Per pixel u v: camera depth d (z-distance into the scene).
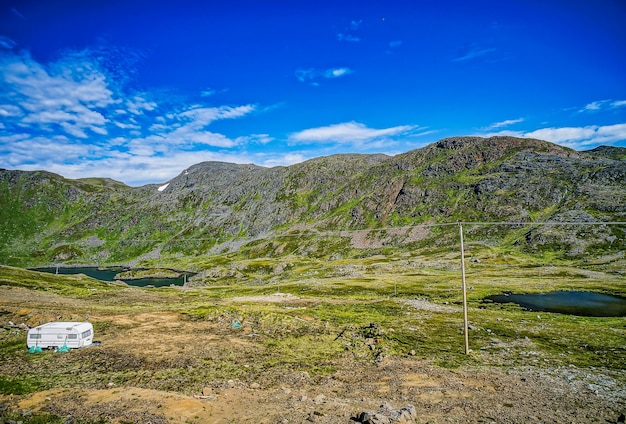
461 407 28.50
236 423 23.88
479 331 60.69
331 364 43.09
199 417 24.78
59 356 43.09
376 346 50.84
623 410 28.44
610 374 38.75
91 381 34.69
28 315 61.75
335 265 195.25
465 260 188.75
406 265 184.12
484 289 113.81
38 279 121.81
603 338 55.72
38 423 22.70
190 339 51.91
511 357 45.72
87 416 24.31
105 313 67.88
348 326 62.62
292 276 179.88
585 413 27.73
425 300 99.12
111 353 44.44
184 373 37.75
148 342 49.69
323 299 99.88
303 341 53.38
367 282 136.12
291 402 28.86
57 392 29.83
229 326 59.72
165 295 111.69
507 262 181.75
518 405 29.27
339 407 27.27
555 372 39.44
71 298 92.31
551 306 89.00
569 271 148.88
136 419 23.83
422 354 47.25
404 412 24.92
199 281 195.50
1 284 99.88
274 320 62.44
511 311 82.50
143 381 34.97
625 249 185.00
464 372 39.28
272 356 45.59
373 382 35.94
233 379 36.44
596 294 105.44
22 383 33.84
